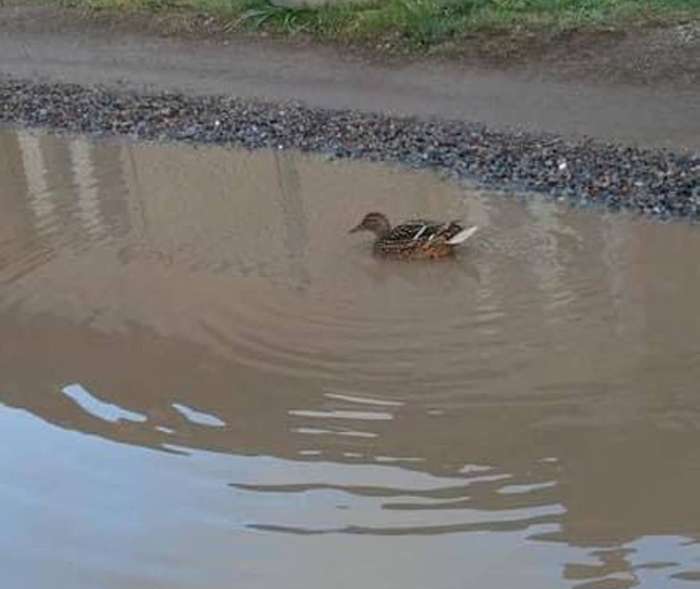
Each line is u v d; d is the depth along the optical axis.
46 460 8.46
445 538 7.33
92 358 9.99
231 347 9.98
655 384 8.98
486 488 7.84
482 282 10.97
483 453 8.26
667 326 9.88
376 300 10.73
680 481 7.79
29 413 9.18
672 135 14.62
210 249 12.20
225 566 7.20
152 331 10.37
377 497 7.79
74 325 10.62
